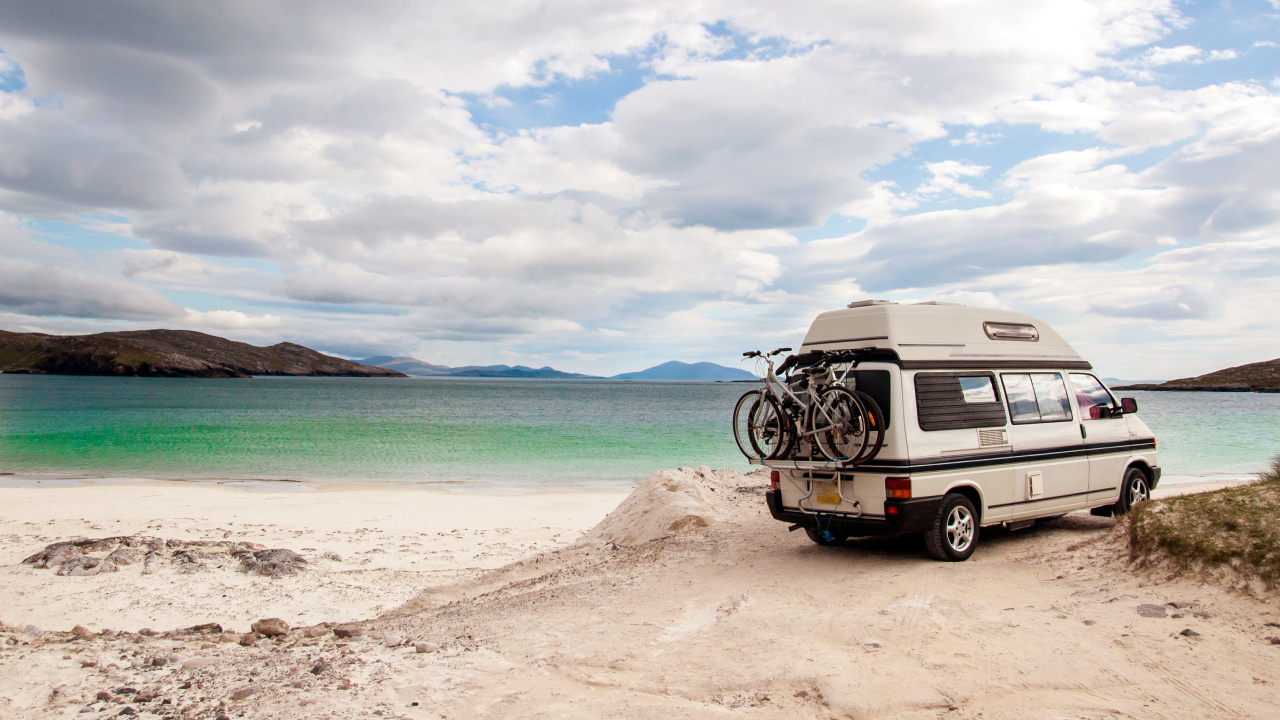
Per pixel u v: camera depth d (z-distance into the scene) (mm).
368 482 22219
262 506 17000
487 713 3908
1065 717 3635
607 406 80750
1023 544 7820
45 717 3926
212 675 4715
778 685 4191
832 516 7430
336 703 4066
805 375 7660
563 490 20500
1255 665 4164
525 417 57500
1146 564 5863
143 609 8172
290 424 46750
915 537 8445
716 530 9664
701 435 39562
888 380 7129
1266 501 5945
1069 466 8312
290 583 9445
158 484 21359
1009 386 8039
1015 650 4555
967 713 3730
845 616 5449
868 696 3947
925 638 4859
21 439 35125
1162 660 4297
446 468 25844
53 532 13086
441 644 5402
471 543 12648
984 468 7457
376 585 9594
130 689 4410
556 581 8242
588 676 4543
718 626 5480
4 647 5469
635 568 8219
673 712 3871
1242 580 5168
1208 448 28531
